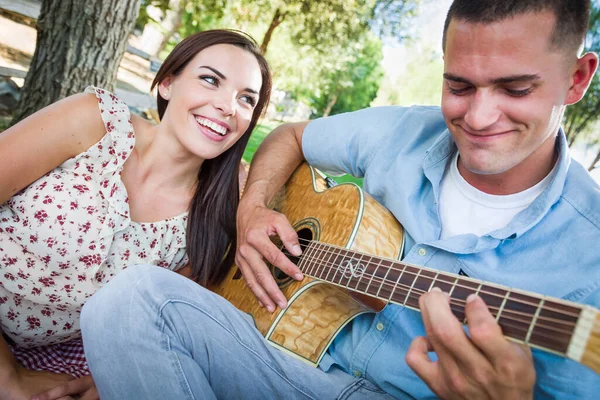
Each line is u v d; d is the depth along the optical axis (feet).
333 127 7.65
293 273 6.14
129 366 4.83
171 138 6.88
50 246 6.31
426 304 4.00
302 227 6.99
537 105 4.81
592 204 5.15
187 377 4.91
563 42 4.66
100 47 13.44
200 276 7.48
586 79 4.99
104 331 4.90
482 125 4.93
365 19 41.81
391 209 6.63
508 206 5.61
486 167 5.16
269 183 7.61
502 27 4.68
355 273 5.51
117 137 6.59
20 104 13.67
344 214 6.49
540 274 5.18
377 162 6.95
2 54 20.74
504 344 3.66
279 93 41.52
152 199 7.09
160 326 4.88
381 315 5.95
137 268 5.13
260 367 5.49
